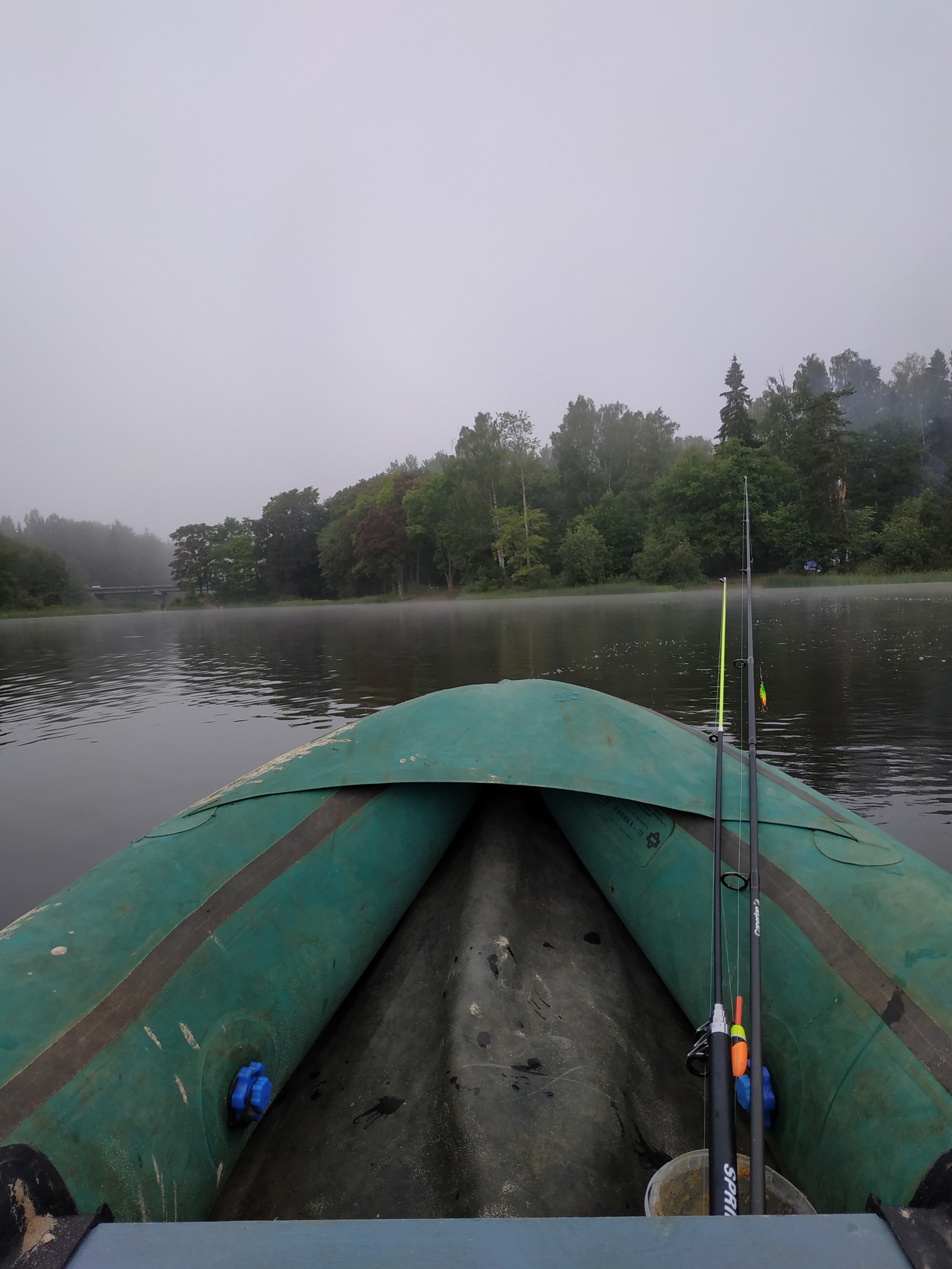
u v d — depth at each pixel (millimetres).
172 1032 1938
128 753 8133
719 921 1954
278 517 82250
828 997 2055
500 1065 2193
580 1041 2330
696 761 3062
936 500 51188
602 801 3094
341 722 9312
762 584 48750
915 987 1926
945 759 6289
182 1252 1024
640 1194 1920
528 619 28172
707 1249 997
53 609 76375
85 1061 1733
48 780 7094
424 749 3055
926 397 79062
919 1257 995
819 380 83688
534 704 3293
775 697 9133
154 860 2432
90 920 2121
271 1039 2182
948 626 17016
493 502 60219
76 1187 1499
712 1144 1391
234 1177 2021
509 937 2656
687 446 85875
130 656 20297
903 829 4773
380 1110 2184
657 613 27141
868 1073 1840
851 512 50906
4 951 1964
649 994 2684
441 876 3223
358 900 2693
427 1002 2553
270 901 2455
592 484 67812
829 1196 1808
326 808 2877
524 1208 1829
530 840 3291
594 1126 2041
